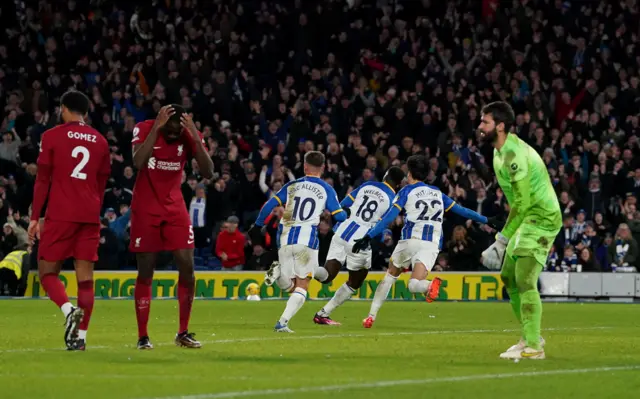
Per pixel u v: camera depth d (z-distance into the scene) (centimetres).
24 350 2455
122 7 8012
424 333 3281
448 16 7781
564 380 1966
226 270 5903
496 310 4822
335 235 3809
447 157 6681
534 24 7738
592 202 6319
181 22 7712
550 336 3216
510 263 2448
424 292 3425
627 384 1920
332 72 7381
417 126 6838
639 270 5997
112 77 7381
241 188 6319
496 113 2348
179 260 2527
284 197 3356
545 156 6519
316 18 7712
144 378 1925
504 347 2681
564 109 7206
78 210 2452
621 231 6016
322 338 2970
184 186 6297
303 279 3312
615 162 6594
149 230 2497
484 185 6222
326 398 1683
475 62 7538
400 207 3428
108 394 1714
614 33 7731
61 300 2453
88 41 7700
